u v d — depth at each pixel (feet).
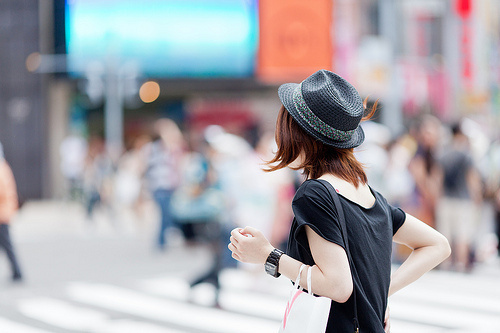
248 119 125.49
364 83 103.35
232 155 36.24
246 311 31.81
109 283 39.06
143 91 119.03
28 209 97.40
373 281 10.37
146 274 41.96
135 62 109.40
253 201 36.01
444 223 40.32
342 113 10.30
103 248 54.75
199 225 32.24
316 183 10.30
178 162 53.47
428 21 118.62
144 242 58.70
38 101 111.55
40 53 110.32
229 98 125.49
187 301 34.01
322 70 10.71
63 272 42.96
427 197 40.06
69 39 109.60
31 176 112.16
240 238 10.67
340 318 10.11
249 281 38.96
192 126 126.93
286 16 105.91
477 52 120.26
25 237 62.95
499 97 127.85
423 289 36.76
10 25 110.32
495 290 36.52
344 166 10.72
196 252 51.78
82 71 110.01
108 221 79.36
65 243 58.34
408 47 114.52
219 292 32.65
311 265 10.31
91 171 75.66
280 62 107.04
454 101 119.44
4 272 42.86
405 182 40.06
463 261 40.78
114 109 107.55
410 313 31.35
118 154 89.10
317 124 10.37
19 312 31.73
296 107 10.53
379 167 38.32
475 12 119.55
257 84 114.93
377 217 10.80
